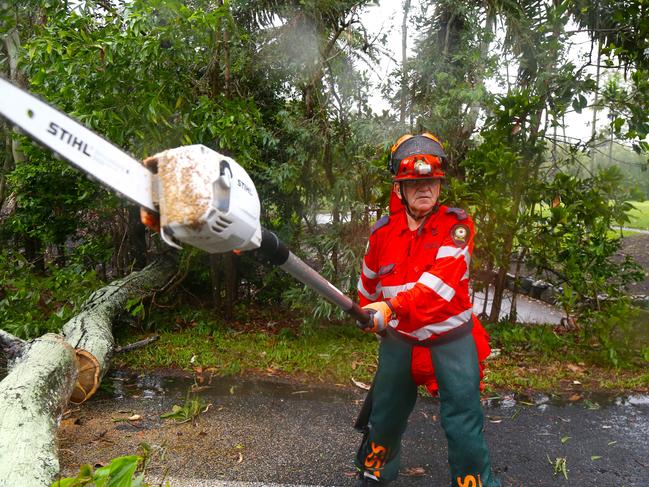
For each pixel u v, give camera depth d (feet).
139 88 13.64
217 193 3.61
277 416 11.79
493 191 15.33
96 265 21.98
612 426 11.73
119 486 4.28
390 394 7.92
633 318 15.29
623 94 16.06
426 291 6.86
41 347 11.12
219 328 17.19
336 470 9.61
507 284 26.09
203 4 14.35
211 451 10.19
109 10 14.49
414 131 15.99
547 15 16.20
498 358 15.47
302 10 15.79
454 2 15.71
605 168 16.52
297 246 17.22
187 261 16.66
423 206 7.19
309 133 15.43
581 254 16.34
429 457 10.24
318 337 16.35
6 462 7.68
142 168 3.51
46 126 3.01
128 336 16.66
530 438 11.13
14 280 16.17
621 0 16.34
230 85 15.69
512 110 15.47
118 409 12.01
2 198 23.22
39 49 13.19
